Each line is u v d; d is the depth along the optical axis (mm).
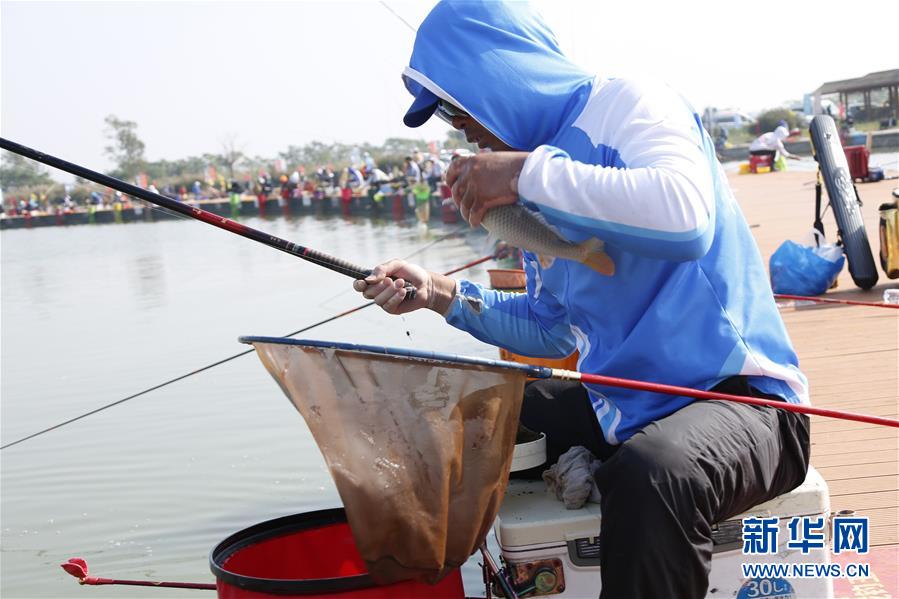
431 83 2121
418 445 1853
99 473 4863
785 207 14430
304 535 2361
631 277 2105
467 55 2111
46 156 2018
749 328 2109
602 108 2072
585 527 2170
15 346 9750
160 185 73312
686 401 2082
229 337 9328
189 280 15586
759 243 10453
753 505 2105
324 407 1852
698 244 1888
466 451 1909
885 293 6816
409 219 30172
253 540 2277
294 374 1866
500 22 2121
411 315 9031
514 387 1912
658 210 1852
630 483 1843
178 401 6312
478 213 2012
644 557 1831
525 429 2455
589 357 2229
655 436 1894
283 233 27750
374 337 8031
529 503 2287
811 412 2031
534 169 1920
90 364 8375
